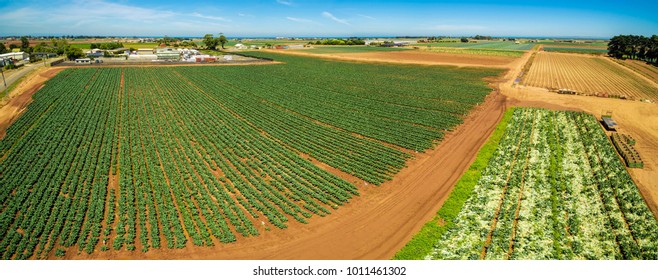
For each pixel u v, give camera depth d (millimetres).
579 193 34031
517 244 26578
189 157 44344
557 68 120250
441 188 36375
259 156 44906
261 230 29766
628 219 29547
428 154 45469
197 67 121500
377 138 51219
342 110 66188
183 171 39938
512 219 29688
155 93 79375
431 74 108812
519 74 105812
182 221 31062
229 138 51469
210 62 138125
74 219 30984
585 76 103312
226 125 57875
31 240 27859
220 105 70500
